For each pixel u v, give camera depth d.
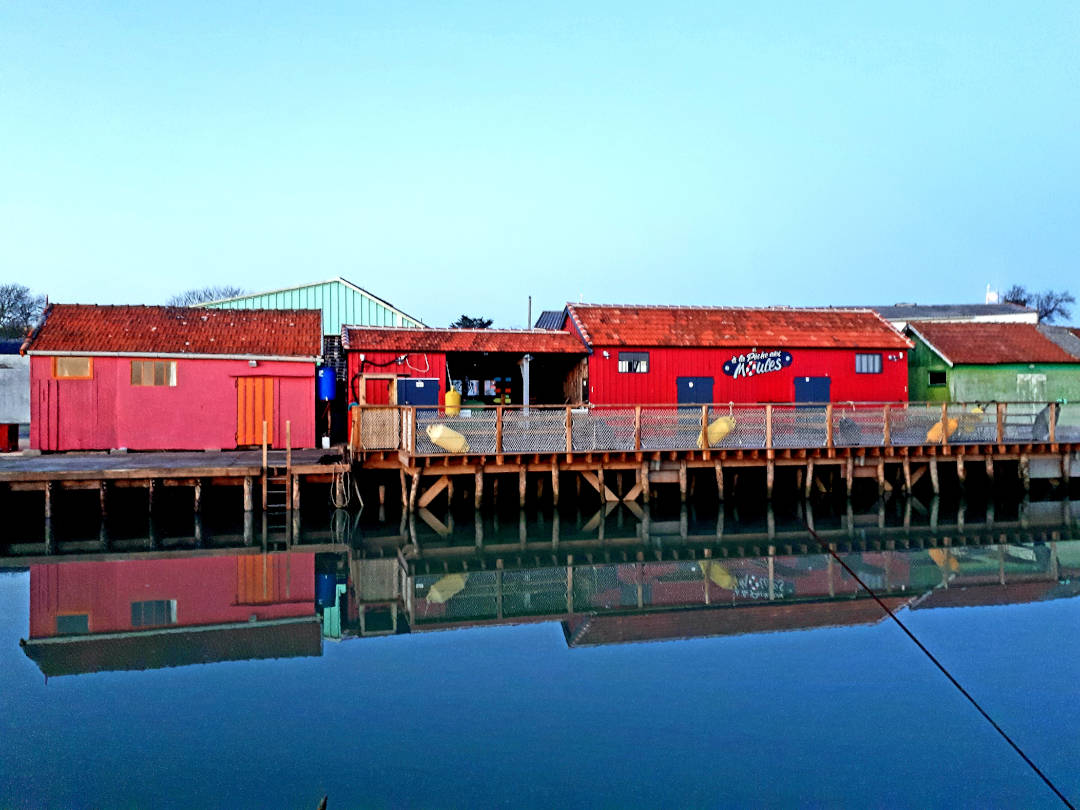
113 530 18.48
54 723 8.27
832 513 21.56
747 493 23.83
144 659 10.14
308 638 11.08
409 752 7.71
